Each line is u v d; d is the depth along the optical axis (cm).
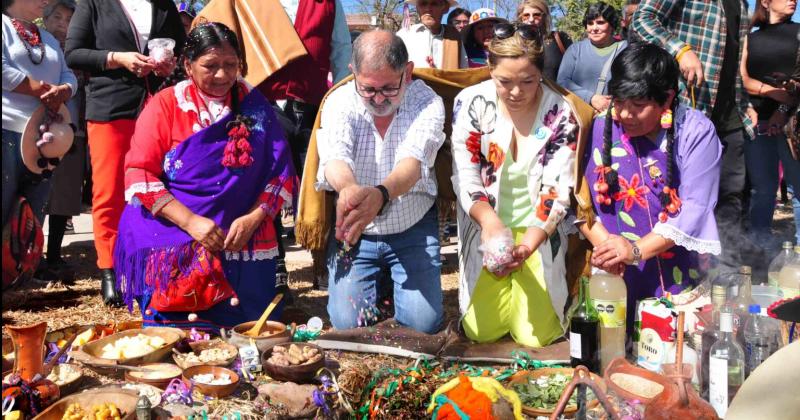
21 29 379
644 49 273
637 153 297
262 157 347
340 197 283
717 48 392
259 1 443
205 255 332
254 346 292
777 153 491
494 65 283
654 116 279
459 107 314
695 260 304
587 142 308
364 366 280
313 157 326
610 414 185
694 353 254
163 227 334
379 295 357
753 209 505
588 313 270
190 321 338
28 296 441
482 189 308
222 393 254
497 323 318
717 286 245
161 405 244
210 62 329
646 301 265
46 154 370
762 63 478
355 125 320
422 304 323
